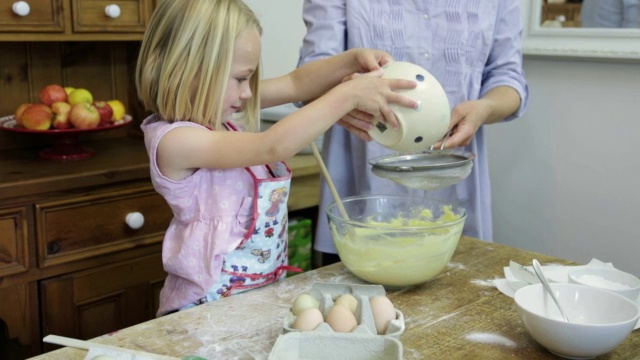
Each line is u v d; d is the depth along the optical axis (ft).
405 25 5.10
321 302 3.20
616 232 7.32
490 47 5.36
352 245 3.78
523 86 5.41
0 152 6.46
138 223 5.92
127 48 7.20
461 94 5.22
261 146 3.56
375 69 4.10
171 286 4.03
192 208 3.91
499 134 8.32
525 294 3.24
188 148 3.64
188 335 3.17
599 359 3.00
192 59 3.66
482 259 4.31
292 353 2.74
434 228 3.70
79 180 5.60
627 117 7.03
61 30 5.83
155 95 3.84
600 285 3.58
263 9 7.81
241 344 3.09
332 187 4.08
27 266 5.45
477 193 5.41
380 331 3.06
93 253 5.79
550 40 7.53
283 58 8.19
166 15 3.76
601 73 7.18
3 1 5.47
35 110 5.97
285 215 4.19
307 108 3.58
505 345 3.12
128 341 3.09
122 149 6.72
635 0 6.66
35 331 5.62
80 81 6.98
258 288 3.80
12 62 6.50
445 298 3.67
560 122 7.66
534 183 8.04
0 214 5.24
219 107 3.79
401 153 4.22
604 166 7.32
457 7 5.13
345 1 5.09
